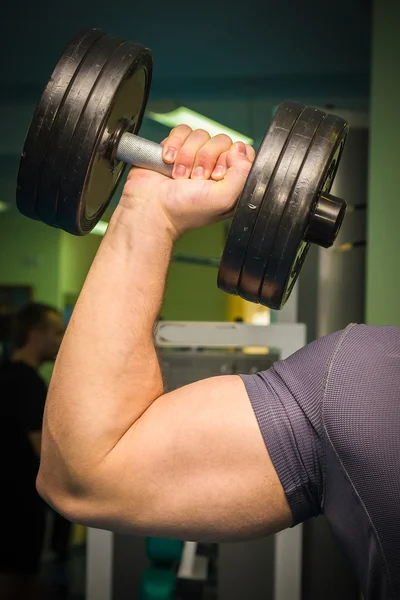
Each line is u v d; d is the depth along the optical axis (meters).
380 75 2.35
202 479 0.71
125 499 0.72
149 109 3.88
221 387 0.74
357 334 0.70
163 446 0.71
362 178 2.36
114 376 0.72
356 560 0.65
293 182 0.77
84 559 3.89
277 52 3.43
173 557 1.96
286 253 0.78
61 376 0.73
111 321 0.74
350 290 2.32
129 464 0.71
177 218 0.79
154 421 0.73
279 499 0.70
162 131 4.17
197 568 2.05
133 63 0.83
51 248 5.95
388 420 0.63
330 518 0.67
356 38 3.26
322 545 2.16
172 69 3.64
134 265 0.76
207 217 0.79
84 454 0.71
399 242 2.28
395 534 0.61
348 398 0.65
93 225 0.94
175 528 0.73
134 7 3.11
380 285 2.28
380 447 0.62
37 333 2.80
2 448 2.69
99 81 0.82
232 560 1.98
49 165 0.82
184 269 6.48
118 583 2.04
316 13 3.05
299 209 0.77
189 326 1.97
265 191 0.77
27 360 2.78
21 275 5.95
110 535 1.96
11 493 2.66
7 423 2.69
